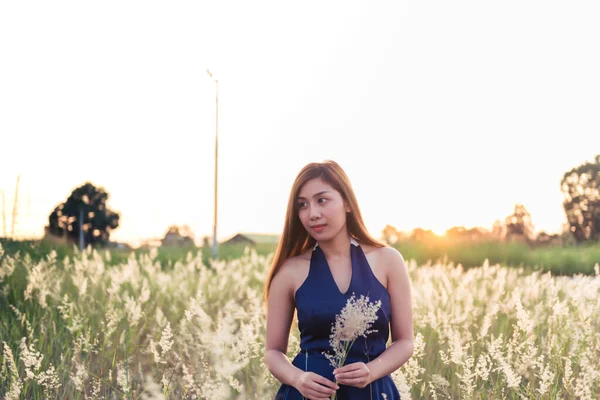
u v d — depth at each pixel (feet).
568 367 13.53
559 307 17.33
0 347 18.69
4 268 26.16
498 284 25.25
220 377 14.06
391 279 9.80
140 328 22.56
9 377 15.78
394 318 9.80
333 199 9.70
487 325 16.08
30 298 23.17
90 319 22.21
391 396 9.50
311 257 9.97
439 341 17.98
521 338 17.44
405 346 9.52
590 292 19.19
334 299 9.46
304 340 9.69
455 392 15.87
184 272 34.81
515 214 82.07
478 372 13.57
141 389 16.47
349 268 9.84
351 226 10.00
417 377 15.88
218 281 32.50
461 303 23.22
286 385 9.65
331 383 8.76
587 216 167.94
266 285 10.36
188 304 24.91
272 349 9.97
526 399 13.50
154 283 30.48
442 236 69.56
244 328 15.29
